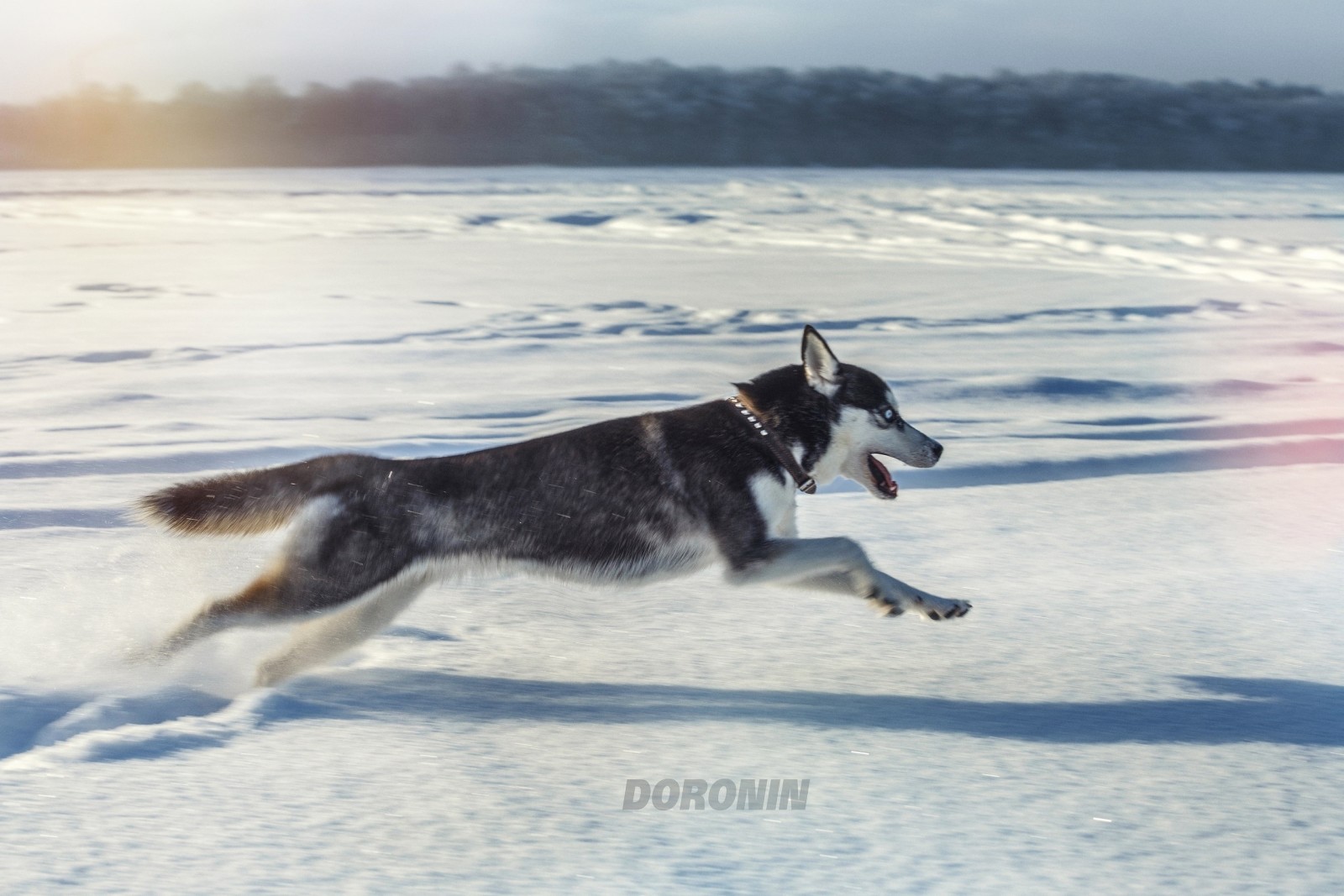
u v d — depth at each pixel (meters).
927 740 3.89
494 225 26.91
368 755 3.73
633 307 14.95
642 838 3.17
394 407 9.42
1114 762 3.71
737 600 5.56
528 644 4.97
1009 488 7.57
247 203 34.28
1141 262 19.80
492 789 3.48
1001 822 3.28
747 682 4.53
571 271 18.64
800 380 4.89
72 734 3.91
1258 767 3.67
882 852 3.10
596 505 4.65
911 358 11.91
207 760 3.66
